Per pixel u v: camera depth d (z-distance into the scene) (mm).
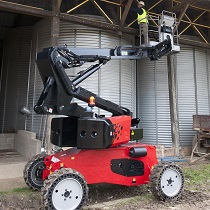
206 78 12414
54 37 8172
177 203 4906
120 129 4961
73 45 9680
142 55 5984
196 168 8039
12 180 6383
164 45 6137
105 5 10234
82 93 4793
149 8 10875
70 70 9219
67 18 8602
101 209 4578
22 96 11891
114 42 10227
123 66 10453
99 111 8789
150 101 11734
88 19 9109
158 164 5125
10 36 12883
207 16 12305
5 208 4594
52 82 4371
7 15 11641
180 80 11789
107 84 9875
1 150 11430
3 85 12797
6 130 12172
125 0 9766
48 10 8555
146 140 11594
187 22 11469
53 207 4008
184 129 11531
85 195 4320
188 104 11766
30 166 5473
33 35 11297
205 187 6035
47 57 4305
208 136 9727
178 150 9953
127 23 10773
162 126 11430
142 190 5816
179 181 5176
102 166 4930
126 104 10422
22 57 12203
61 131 4586
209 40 12039
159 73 11797
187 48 12078
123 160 5180
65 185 4164
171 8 10641
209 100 12336
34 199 4945
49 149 7762
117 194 5559
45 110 4254
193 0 9375
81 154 4793
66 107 4465
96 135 4520
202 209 4578
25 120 11117
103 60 5148
